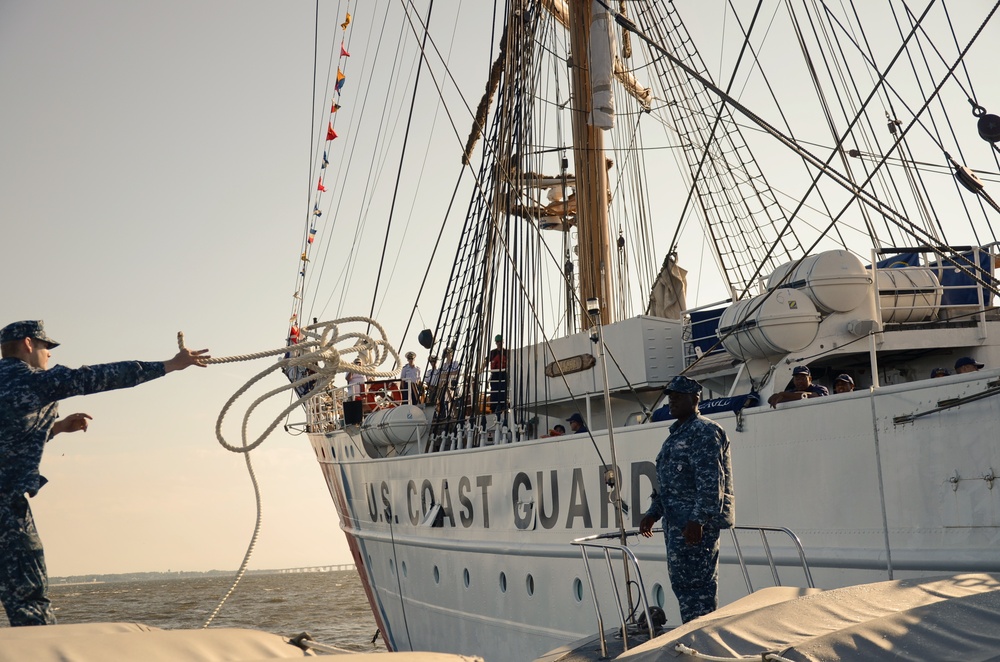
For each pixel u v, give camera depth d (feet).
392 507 57.62
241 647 14.24
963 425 25.68
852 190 25.80
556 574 40.06
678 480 22.00
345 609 187.73
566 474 39.75
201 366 17.87
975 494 25.23
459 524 48.39
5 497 15.67
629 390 44.11
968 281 36.29
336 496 72.23
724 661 12.85
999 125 28.40
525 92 57.93
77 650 12.73
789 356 33.83
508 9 59.31
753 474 31.55
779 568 30.35
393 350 21.62
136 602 243.60
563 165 59.67
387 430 56.80
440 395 58.13
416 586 54.24
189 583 486.79
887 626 13.03
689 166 65.67
